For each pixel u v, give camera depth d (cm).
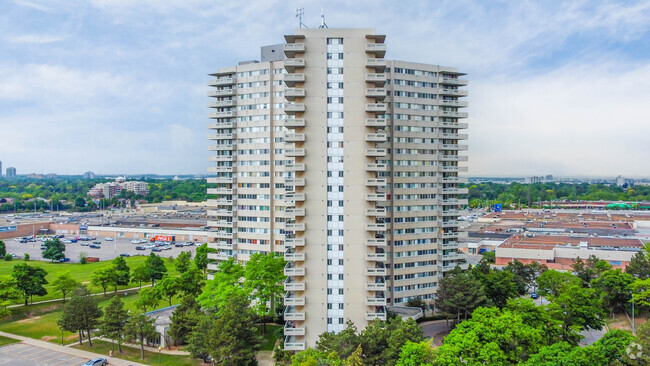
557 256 18188
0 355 9894
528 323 8800
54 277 17225
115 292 15400
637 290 11200
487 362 7056
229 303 9231
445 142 13800
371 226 10062
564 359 6725
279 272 11406
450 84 13612
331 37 10181
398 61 12900
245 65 14000
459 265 12900
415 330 8206
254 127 13900
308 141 10175
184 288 13075
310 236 10119
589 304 9919
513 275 13175
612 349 6975
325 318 10075
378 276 10431
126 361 9550
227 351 8125
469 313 10544
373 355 7919
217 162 14662
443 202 13475
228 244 14450
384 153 10112
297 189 10181
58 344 10606
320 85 10181
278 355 9481
